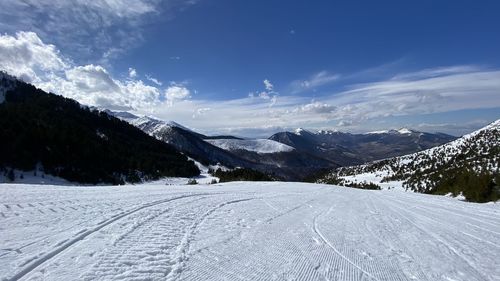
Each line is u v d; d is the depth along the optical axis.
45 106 139.38
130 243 6.04
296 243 7.45
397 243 8.26
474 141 156.88
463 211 15.49
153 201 10.74
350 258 6.70
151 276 4.75
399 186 77.62
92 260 5.03
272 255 6.41
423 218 12.77
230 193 15.95
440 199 22.19
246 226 8.61
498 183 24.22
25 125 75.94
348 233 9.00
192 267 5.33
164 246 6.12
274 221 9.70
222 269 5.42
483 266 6.77
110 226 7.03
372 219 11.80
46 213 7.70
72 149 80.19
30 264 4.64
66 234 6.17
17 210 7.73
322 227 9.52
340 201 17.31
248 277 5.22
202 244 6.57
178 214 9.06
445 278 5.97
